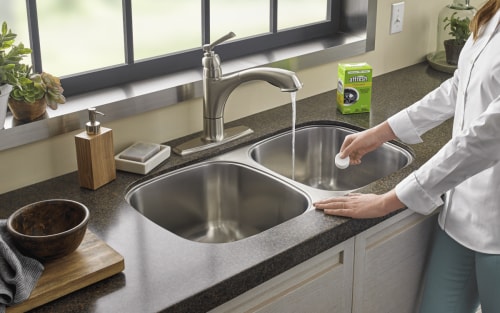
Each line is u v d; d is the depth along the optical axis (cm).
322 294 146
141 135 176
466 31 235
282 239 133
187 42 1063
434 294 166
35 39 166
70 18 1124
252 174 169
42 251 115
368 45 230
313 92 220
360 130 191
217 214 177
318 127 197
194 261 125
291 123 195
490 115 130
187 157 172
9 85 144
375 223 147
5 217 142
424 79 237
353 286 154
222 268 123
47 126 154
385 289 165
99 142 152
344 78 197
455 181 137
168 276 121
